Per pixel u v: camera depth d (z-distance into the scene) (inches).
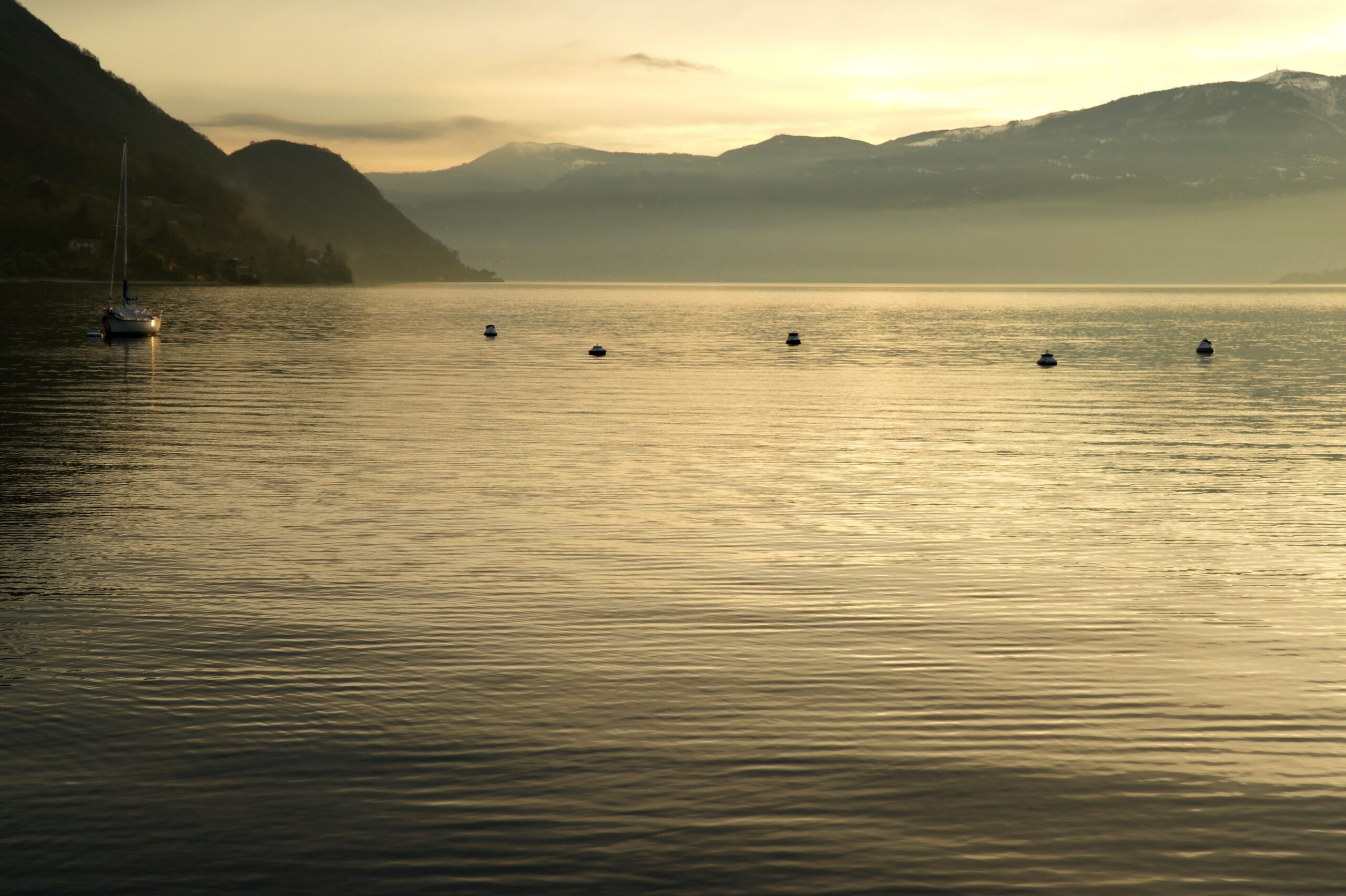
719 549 861.2
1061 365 3075.8
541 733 506.6
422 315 6200.8
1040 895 384.8
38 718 519.8
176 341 3688.5
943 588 754.8
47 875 391.5
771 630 658.8
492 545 870.4
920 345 4001.0
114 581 756.0
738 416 1782.7
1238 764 481.1
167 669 585.0
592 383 2368.4
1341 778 468.1
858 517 988.6
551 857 404.8
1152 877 394.9
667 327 5408.5
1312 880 393.7
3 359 2851.9
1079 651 624.4
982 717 529.3
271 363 2810.0
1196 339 4498.0
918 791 454.9
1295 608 711.1
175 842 412.5
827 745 497.0
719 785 458.9
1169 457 1366.9
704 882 390.6
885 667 596.4
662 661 601.9
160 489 1097.4
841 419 1753.2
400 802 442.6
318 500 1050.7
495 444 1432.1
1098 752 491.5
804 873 396.5
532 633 649.6
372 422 1652.3
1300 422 1754.4
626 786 456.8
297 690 556.4
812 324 5841.5
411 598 719.1
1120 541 900.0
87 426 1577.3
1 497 1050.1
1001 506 1047.0
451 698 548.1
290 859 402.3
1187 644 638.5
